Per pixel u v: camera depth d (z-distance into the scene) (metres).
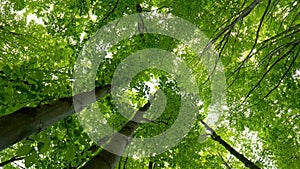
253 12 7.46
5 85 3.54
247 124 8.67
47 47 8.38
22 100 3.67
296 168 8.57
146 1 8.43
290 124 8.39
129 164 8.34
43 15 8.33
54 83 5.25
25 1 8.45
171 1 7.66
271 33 7.71
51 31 7.82
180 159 8.24
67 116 4.23
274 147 8.94
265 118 8.47
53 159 5.32
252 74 7.74
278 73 7.33
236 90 8.66
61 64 8.18
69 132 4.29
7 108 3.60
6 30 8.13
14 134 2.93
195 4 7.16
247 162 9.78
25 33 8.84
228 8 6.93
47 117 3.48
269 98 8.15
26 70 4.23
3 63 7.56
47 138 3.57
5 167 7.51
